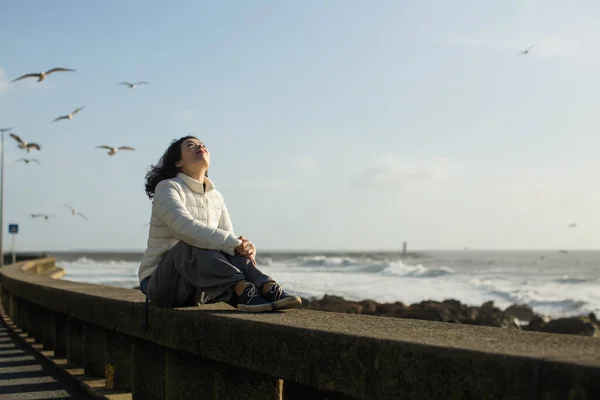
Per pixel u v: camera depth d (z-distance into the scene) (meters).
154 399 4.21
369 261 93.38
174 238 3.97
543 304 31.61
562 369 1.58
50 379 6.02
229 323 2.97
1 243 34.38
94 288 6.32
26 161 16.17
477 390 1.78
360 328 2.45
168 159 4.16
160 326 3.73
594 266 84.44
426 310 21.92
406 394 2.00
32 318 8.61
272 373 2.65
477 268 76.44
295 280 48.75
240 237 3.73
